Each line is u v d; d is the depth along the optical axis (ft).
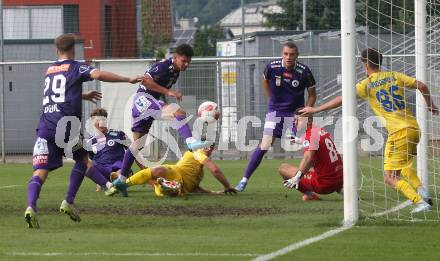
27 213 68.85
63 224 72.79
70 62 72.38
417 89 81.35
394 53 135.33
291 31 198.70
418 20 90.22
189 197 96.02
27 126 192.13
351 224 70.59
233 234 65.31
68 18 204.54
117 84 174.40
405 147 80.23
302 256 54.34
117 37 201.57
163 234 65.62
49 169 71.87
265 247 58.08
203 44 297.53
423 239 61.98
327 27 210.59
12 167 167.12
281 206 86.33
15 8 207.21
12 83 191.31
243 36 188.65
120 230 68.64
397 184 79.87
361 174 114.52
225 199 93.66
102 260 53.01
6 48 203.41
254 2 248.32
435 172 96.48
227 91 181.06
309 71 103.65
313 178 90.99
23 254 55.42
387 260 53.21
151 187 109.40
